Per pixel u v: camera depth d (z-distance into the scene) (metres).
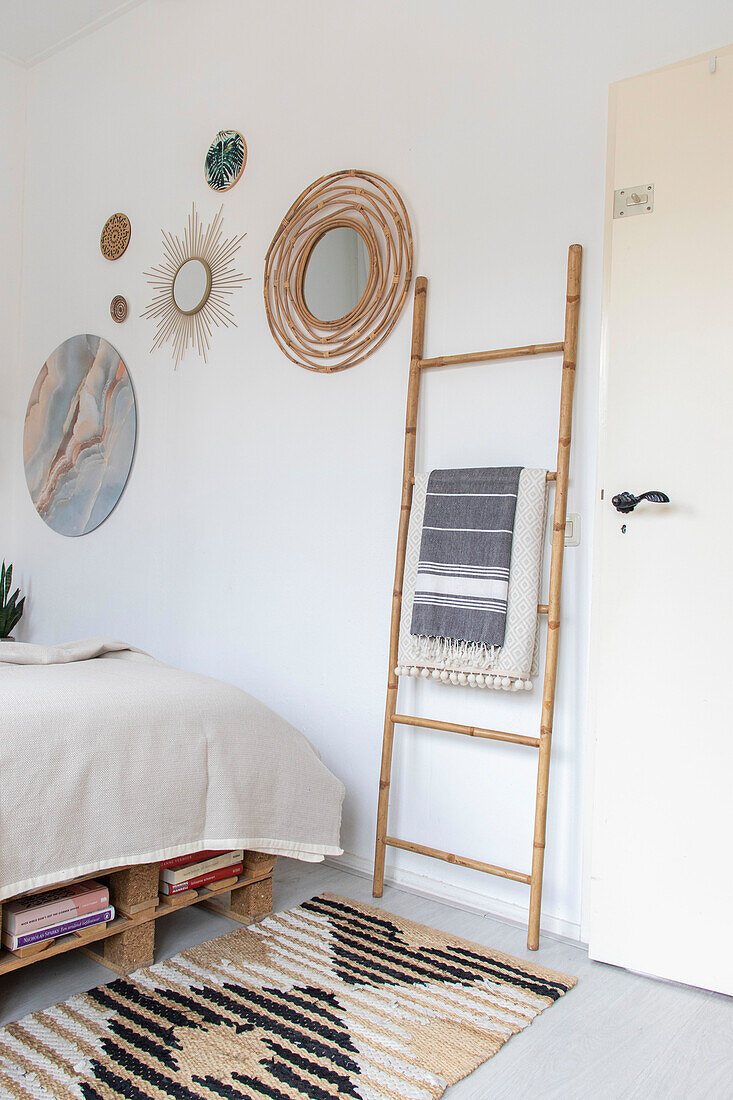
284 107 2.87
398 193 2.55
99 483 3.47
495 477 2.22
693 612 1.95
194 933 2.05
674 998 1.85
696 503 1.96
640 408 2.04
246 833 1.98
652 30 2.11
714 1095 1.49
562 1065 1.56
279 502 2.84
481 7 2.41
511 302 2.32
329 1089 1.43
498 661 2.14
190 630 3.10
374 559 2.58
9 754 1.58
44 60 3.79
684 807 1.94
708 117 1.99
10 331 3.89
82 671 2.07
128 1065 1.47
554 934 2.16
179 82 3.21
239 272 2.98
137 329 3.35
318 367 2.72
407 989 1.80
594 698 2.10
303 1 2.83
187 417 3.14
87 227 3.57
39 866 1.60
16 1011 1.65
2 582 3.75
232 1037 1.58
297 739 2.17
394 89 2.59
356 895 2.35
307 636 2.74
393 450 2.55
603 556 2.08
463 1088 1.48
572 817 2.16
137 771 1.78
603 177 2.18
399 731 2.49
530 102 2.31
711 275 1.97
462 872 2.35
